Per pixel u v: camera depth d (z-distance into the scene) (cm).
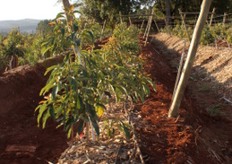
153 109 596
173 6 3619
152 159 428
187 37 1706
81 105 359
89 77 378
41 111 373
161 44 2214
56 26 388
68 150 460
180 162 432
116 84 422
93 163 413
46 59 1059
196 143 495
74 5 398
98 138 457
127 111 565
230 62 1097
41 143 590
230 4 3459
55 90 359
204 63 1260
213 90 980
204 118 709
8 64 1239
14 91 802
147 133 490
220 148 568
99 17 3659
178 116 554
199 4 3522
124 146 446
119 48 650
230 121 719
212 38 1474
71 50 443
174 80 1032
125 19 3469
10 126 668
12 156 540
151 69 941
